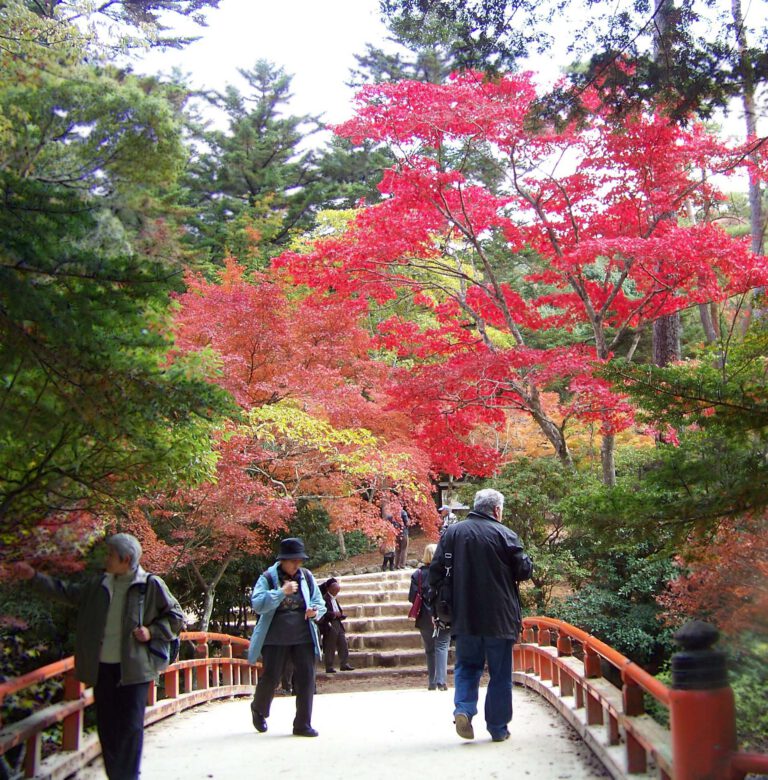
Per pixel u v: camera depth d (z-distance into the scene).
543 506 13.91
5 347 4.89
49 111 5.95
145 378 4.95
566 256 11.30
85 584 5.37
